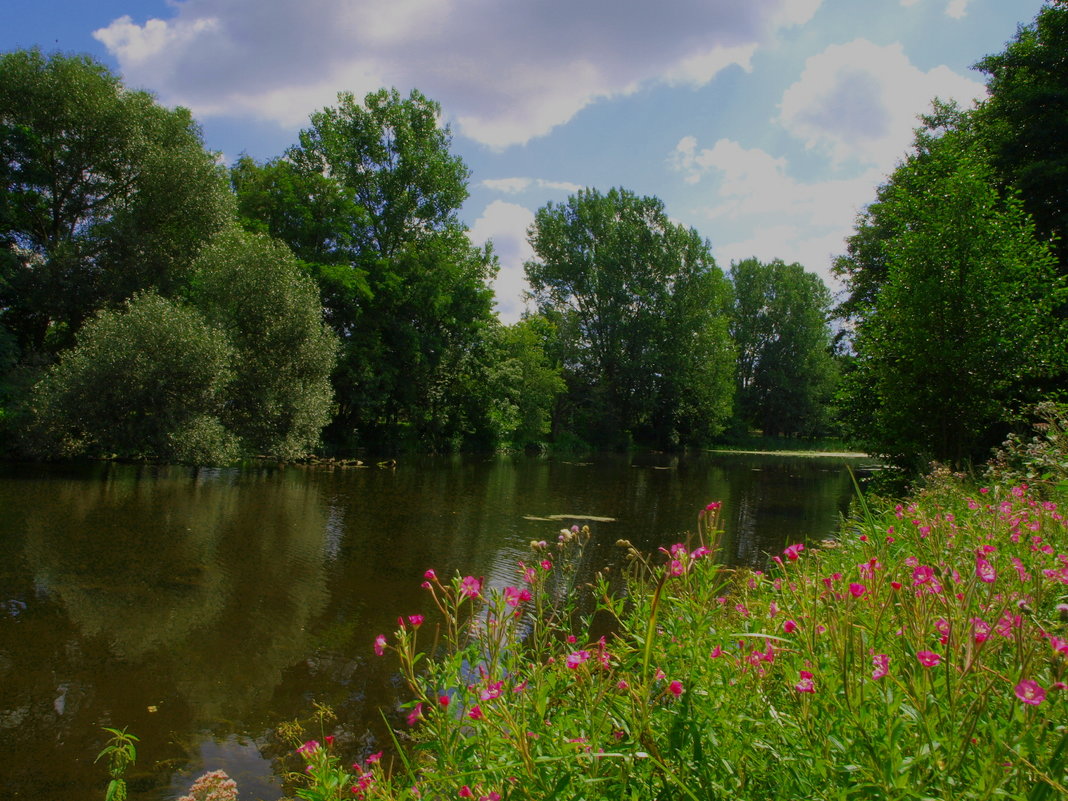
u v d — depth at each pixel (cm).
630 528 1486
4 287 2222
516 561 1127
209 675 656
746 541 1359
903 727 161
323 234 3281
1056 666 170
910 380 1301
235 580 965
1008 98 1720
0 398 1956
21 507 1371
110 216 2527
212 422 2066
